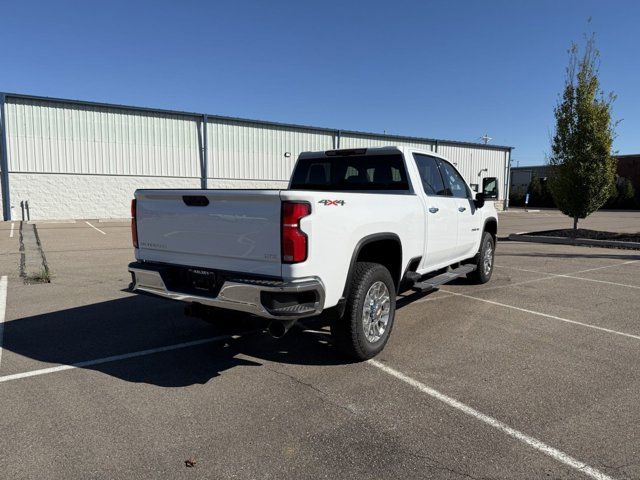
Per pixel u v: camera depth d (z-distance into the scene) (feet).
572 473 9.11
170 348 16.02
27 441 10.11
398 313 20.51
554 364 14.67
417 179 18.51
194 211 13.60
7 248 41.27
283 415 11.35
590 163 50.96
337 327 14.14
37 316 19.84
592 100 50.24
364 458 9.59
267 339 16.94
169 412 11.46
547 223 82.28
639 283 27.37
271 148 89.45
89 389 12.73
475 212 24.02
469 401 12.12
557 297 23.67
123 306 21.50
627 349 16.07
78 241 46.62
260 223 12.16
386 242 15.84
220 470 9.16
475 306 21.77
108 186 74.79
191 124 81.20
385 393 12.57
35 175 69.10
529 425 10.92
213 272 13.25
